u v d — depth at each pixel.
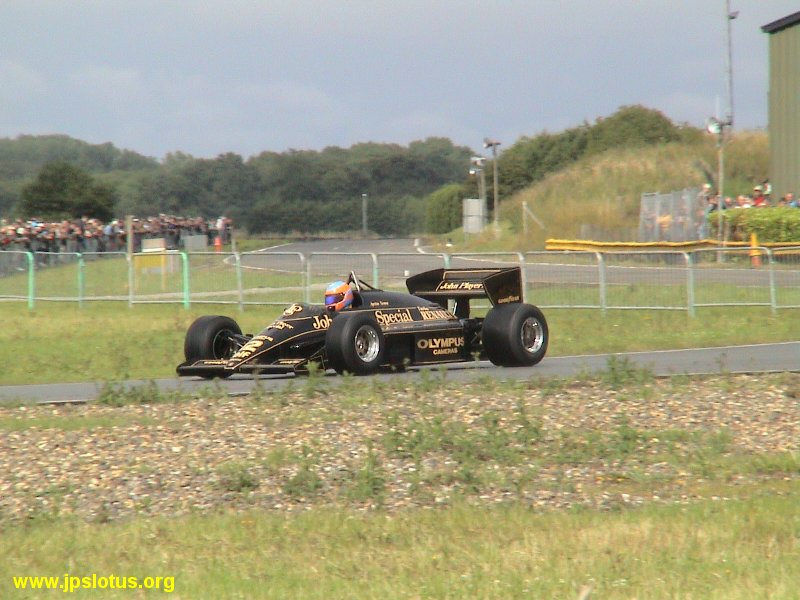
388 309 55.59
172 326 86.50
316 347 53.97
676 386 48.38
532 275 91.94
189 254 99.31
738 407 43.59
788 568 23.47
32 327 86.06
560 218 197.50
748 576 22.97
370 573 23.77
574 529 26.94
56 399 48.94
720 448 36.34
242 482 32.06
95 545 26.03
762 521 26.92
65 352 70.69
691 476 33.44
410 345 55.50
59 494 30.98
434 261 136.00
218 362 52.66
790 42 163.62
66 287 105.50
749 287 90.38
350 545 26.00
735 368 57.06
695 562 23.89
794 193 163.38
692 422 40.94
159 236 184.50
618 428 38.78
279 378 56.53
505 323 57.50
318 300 96.56
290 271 97.12
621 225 191.88
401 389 47.38
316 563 24.56
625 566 23.77
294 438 37.97
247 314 93.00
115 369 62.44
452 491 31.72
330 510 29.47
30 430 39.62
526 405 43.75
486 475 33.03
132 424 40.56
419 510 29.67
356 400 44.56
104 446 36.94
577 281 91.25
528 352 58.28
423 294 61.00
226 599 22.02
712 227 149.25
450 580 22.98
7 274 109.06
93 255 104.38
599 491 31.66
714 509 28.53
